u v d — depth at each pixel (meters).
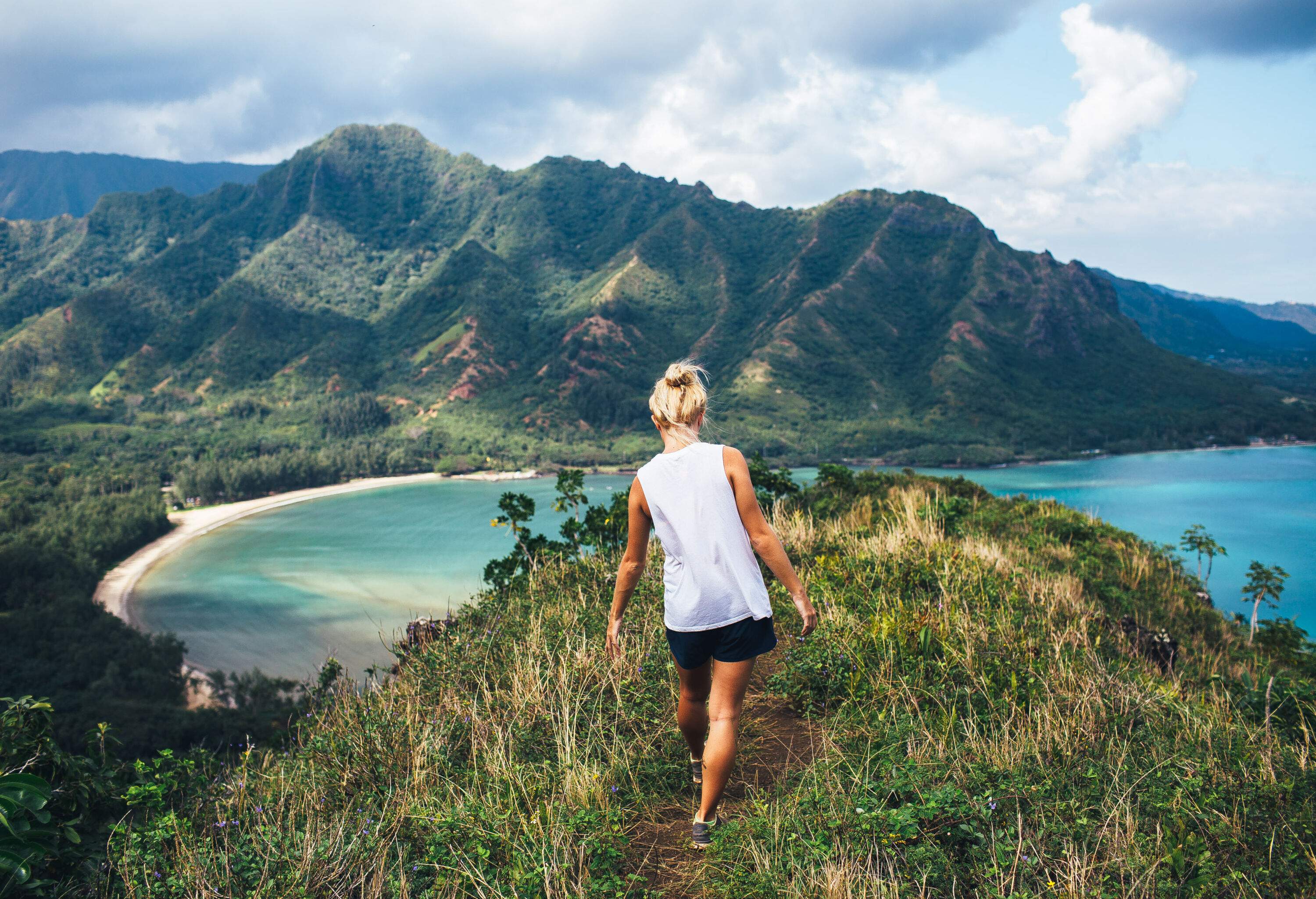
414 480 180.25
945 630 4.52
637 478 2.52
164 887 2.61
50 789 2.77
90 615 74.62
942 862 2.38
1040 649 4.59
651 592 5.44
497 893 2.37
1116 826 2.54
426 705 4.21
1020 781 2.85
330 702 4.80
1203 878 2.29
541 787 3.05
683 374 2.57
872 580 5.86
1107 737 3.49
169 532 125.31
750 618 2.40
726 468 2.44
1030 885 2.29
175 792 3.76
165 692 55.34
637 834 2.81
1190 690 4.74
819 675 3.94
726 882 2.42
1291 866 2.44
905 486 13.13
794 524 8.00
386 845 2.74
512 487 167.00
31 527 106.94
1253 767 3.18
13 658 61.69
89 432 199.25
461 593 77.19
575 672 4.07
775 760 3.35
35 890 2.59
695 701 2.73
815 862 2.39
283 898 2.48
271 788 3.54
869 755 3.16
